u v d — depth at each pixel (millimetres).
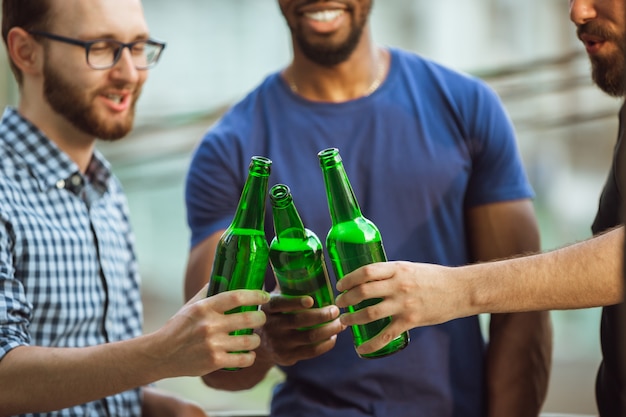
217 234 2779
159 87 13750
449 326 2699
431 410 2660
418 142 2721
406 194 2695
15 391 2355
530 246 2756
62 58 2613
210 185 2781
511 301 2150
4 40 2729
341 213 2176
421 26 14492
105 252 2734
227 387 2764
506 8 14008
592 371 11461
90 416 2660
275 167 2734
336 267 2193
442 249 2703
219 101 13742
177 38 13906
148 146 9914
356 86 2777
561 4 13602
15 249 2533
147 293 13188
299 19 2682
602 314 2393
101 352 2264
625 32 1641
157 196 13344
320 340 2332
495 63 14062
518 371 2740
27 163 2643
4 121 2695
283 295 2266
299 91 2809
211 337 2094
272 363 2693
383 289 2115
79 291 2637
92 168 2779
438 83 2787
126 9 2648
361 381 2658
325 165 2176
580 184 13820
